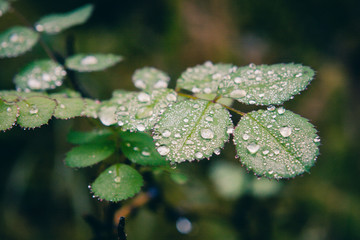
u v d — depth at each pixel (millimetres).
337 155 466
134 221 391
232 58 476
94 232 288
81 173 389
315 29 498
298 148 252
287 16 490
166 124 255
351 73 506
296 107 478
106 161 274
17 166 392
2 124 259
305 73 263
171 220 349
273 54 487
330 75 491
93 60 292
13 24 406
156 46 466
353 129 484
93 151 273
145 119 259
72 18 305
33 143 402
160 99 263
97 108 271
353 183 451
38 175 394
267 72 266
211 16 480
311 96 484
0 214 379
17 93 270
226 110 259
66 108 266
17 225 380
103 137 278
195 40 472
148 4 464
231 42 481
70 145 395
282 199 389
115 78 432
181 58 470
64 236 382
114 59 293
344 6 482
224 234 397
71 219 386
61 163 391
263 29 492
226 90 263
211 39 475
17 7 411
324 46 503
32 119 260
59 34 412
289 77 263
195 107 259
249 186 372
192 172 415
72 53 303
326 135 475
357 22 489
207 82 272
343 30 498
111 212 285
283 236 388
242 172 380
